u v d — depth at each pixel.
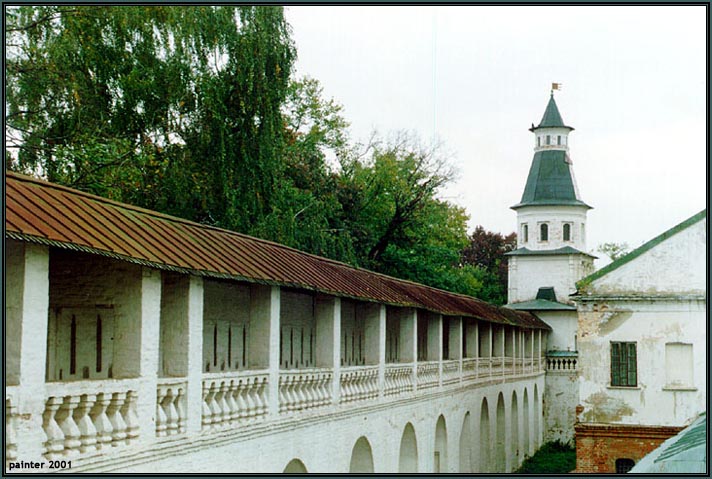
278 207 39.25
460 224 75.94
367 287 26.53
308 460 21.84
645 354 35.91
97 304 15.65
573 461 57.97
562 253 71.94
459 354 40.00
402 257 60.16
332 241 45.75
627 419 35.84
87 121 30.33
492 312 48.91
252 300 20.00
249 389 18.97
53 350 15.95
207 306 20.89
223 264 17.66
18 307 12.40
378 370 27.66
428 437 33.78
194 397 16.67
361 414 25.77
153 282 15.58
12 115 28.66
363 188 58.94
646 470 18.59
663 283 35.84
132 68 31.64
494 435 48.03
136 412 14.77
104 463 13.76
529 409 60.31
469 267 91.62
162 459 15.52
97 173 29.62
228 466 17.84
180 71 32.69
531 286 72.62
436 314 36.25
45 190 14.91
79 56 30.14
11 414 12.02
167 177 32.41
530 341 62.03
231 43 34.66
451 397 37.88
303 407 21.53
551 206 73.06
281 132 37.47
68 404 13.01
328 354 23.70
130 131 31.89
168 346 16.66
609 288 36.34
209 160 33.88
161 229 17.22
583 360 36.41
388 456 28.45
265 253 21.41
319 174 54.72
